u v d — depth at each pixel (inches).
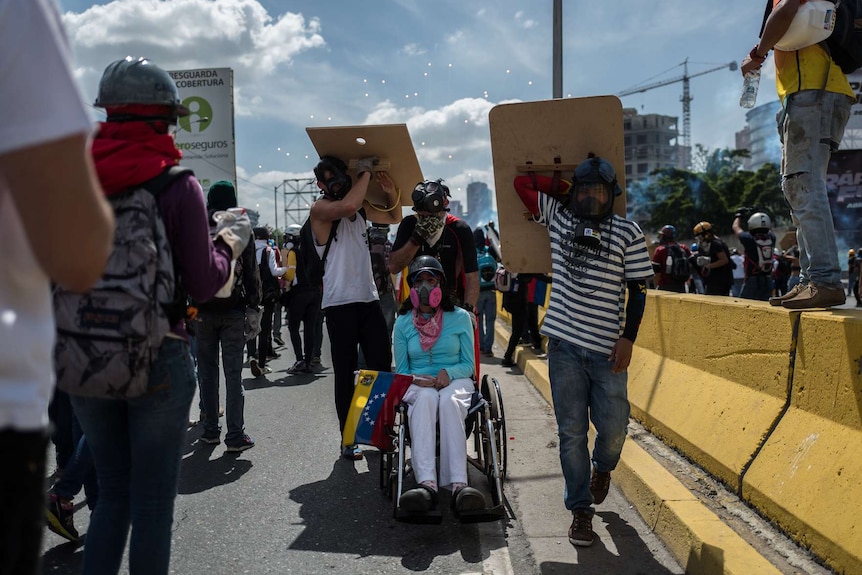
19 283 58.0
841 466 127.8
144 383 95.6
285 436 264.2
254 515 184.4
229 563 155.3
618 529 166.4
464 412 181.2
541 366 347.9
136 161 98.1
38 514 57.9
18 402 55.4
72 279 56.9
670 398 210.4
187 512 187.0
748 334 171.6
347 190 220.1
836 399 135.0
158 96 101.6
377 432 183.9
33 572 58.2
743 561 126.2
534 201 170.9
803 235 160.2
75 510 187.2
